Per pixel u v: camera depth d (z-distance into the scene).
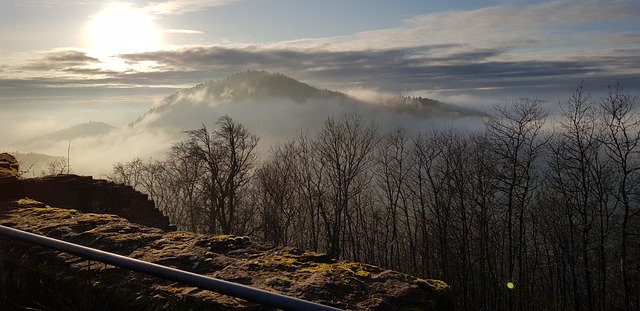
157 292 3.78
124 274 4.13
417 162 46.38
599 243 35.47
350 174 44.44
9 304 4.39
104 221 5.95
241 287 2.78
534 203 42.72
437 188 44.62
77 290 4.04
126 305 3.75
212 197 41.91
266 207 45.94
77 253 3.77
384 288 3.82
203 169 43.62
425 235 47.69
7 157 11.05
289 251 4.76
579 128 32.09
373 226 52.62
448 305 3.98
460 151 43.56
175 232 5.49
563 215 39.47
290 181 46.78
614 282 38.72
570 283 42.81
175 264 4.38
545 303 46.91
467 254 43.81
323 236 49.28
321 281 3.87
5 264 4.71
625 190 30.94
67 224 5.78
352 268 4.25
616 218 35.47
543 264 44.91
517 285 42.97
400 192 48.19
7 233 4.34
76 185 12.56
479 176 40.62
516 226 43.91
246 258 4.57
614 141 30.66
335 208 44.41
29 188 11.40
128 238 5.13
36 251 4.74
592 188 33.50
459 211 43.44
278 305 2.56
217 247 4.86
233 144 40.84
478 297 43.72
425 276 48.69
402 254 54.75
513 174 34.19
